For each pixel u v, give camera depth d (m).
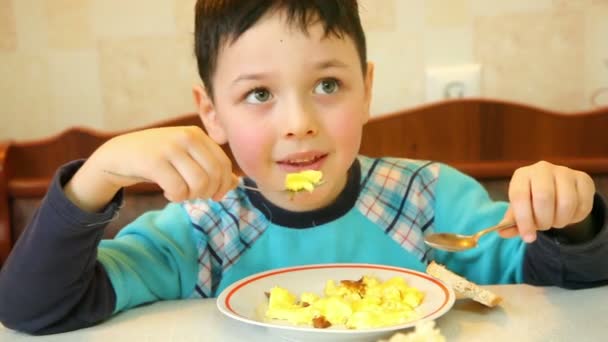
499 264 0.88
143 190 1.21
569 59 1.33
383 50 1.35
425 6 1.33
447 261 0.92
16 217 1.20
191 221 0.89
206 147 0.64
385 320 0.57
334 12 0.73
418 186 0.95
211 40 0.79
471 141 1.26
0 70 1.38
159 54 1.37
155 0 1.35
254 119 0.75
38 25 1.37
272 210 0.88
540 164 0.69
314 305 0.62
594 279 0.69
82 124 1.40
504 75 1.35
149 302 0.75
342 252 0.88
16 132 1.40
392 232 0.91
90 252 0.66
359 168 0.94
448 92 1.34
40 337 0.64
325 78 0.74
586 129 1.24
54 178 0.65
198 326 0.63
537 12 1.32
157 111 1.39
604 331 0.56
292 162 0.75
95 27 1.36
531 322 0.59
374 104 1.36
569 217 0.65
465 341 0.55
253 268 0.87
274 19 0.72
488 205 0.94
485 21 1.33
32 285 0.64
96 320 0.66
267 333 0.59
